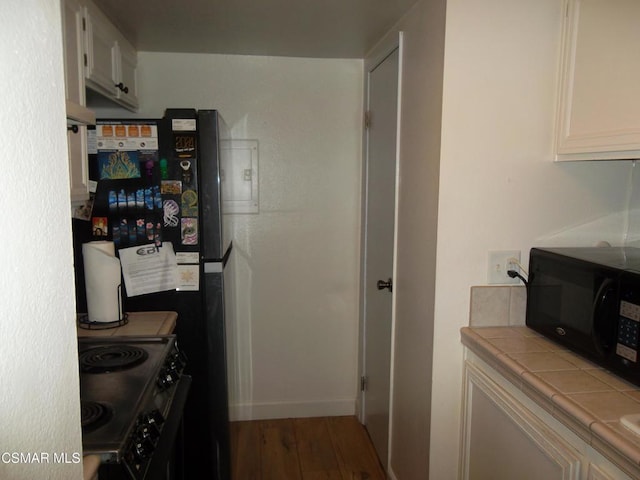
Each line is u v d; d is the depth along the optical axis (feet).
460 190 5.50
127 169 6.55
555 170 5.59
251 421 9.74
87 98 7.57
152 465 4.00
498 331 5.57
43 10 2.21
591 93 4.96
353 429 9.44
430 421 5.79
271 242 9.42
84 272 6.33
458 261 5.60
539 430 4.15
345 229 9.54
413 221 6.42
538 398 4.23
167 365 5.11
